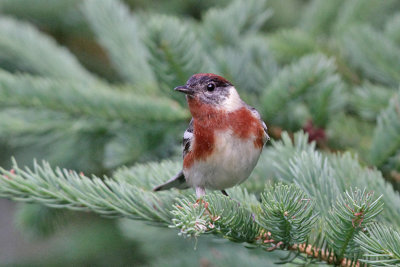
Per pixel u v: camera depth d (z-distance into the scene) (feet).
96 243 44.11
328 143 35.06
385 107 34.24
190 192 28.84
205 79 28.86
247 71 36.63
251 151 28.12
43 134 35.73
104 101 33.78
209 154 27.96
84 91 33.73
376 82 39.88
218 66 35.50
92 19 40.96
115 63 40.55
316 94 33.55
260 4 38.68
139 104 34.14
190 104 28.94
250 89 37.04
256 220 20.56
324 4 44.27
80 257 43.39
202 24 40.24
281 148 27.14
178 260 33.22
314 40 41.09
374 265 18.21
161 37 31.19
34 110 34.19
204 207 20.13
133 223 38.50
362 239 18.66
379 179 24.73
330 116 34.30
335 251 19.95
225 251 30.96
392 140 29.45
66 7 48.06
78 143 38.70
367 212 18.03
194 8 51.03
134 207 23.49
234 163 27.96
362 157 33.81
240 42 39.01
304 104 36.94
